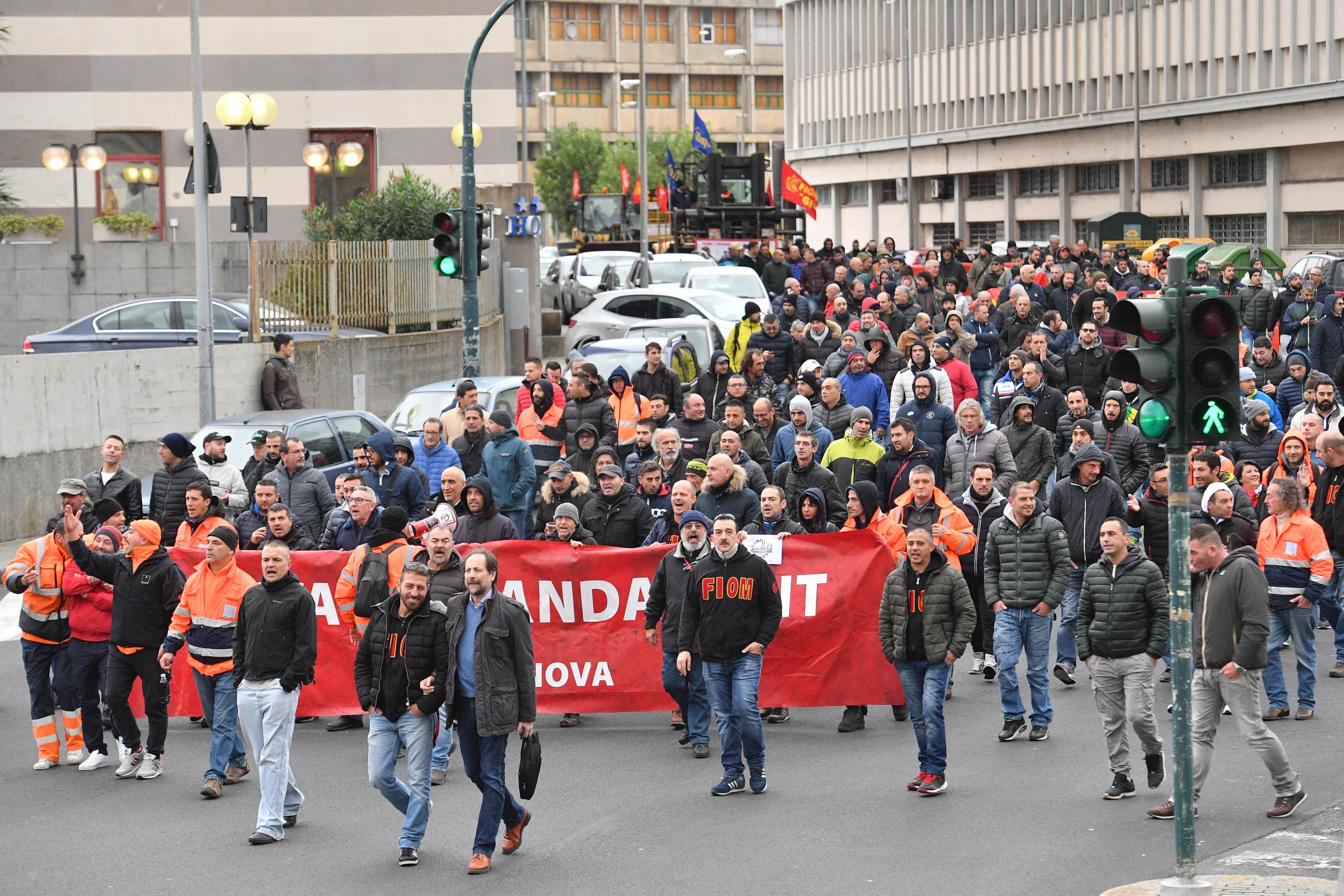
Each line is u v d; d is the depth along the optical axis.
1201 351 17.23
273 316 57.97
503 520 28.38
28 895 19.20
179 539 28.80
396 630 20.25
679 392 42.12
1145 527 29.52
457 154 88.44
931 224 175.25
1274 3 121.81
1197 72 131.00
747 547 22.88
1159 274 76.94
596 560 27.77
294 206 87.12
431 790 22.69
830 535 27.28
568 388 39.66
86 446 48.19
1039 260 72.12
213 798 23.44
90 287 68.69
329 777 24.61
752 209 102.31
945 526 27.59
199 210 45.38
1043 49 150.50
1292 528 25.39
